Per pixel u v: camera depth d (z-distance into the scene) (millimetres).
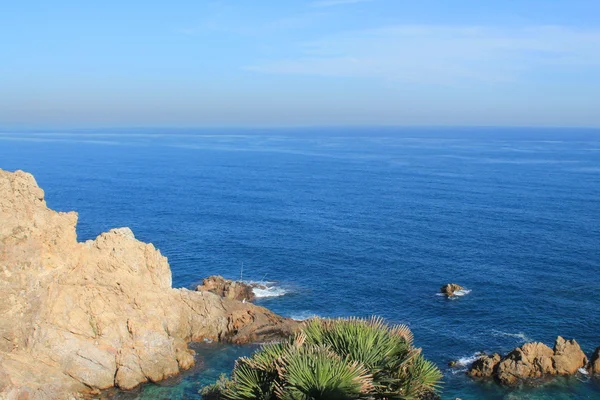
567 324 56500
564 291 66188
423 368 22453
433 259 80438
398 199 137875
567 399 41750
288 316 58531
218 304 52375
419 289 67312
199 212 117250
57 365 40156
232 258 80312
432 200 135875
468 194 145000
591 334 54156
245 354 48219
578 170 199875
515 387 43344
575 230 98500
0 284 38500
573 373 44719
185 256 81000
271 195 144750
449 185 163125
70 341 41094
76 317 42094
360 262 78812
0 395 35156
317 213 118125
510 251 84625
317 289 67125
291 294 65250
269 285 68438
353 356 21422
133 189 150875
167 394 41531
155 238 91688
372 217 113375
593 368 45094
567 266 76500
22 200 40875
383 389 20766
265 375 21578
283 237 93938
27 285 39719
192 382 43406
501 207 124312
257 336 50938
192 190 152000
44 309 40594
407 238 93688
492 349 50906
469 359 48719
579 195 140500
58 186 152250
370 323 23812
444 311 60281
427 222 107688
